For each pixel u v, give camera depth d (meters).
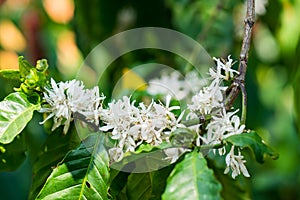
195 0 1.30
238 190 0.77
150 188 0.72
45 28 1.61
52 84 0.71
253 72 1.43
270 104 1.80
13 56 1.60
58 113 0.70
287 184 1.85
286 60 1.39
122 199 0.74
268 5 1.30
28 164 1.42
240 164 0.68
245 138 0.66
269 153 0.65
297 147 1.87
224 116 0.68
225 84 0.75
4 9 1.63
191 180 0.64
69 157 0.71
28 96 0.72
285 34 1.35
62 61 1.59
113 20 1.31
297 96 1.26
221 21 1.21
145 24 1.32
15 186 1.41
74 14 1.35
